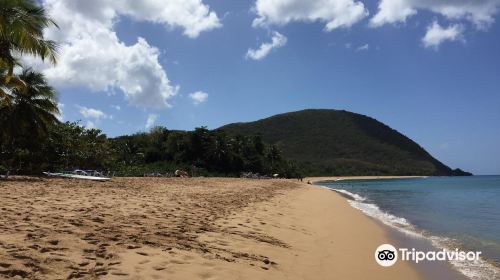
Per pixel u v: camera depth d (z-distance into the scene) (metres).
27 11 19.38
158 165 71.94
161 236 7.87
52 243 6.23
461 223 17.38
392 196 39.19
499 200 33.41
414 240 12.70
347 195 38.97
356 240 11.71
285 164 105.81
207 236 8.65
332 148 188.25
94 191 17.20
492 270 9.13
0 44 19.06
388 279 7.88
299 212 17.12
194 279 5.67
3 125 27.52
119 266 5.59
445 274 8.69
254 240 9.15
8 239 6.17
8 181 21.58
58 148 35.94
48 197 13.23
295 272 7.26
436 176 178.25
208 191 23.03
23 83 24.67
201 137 80.31
